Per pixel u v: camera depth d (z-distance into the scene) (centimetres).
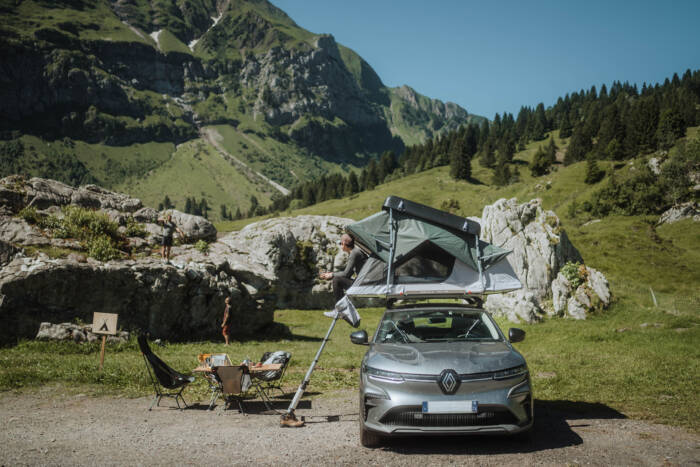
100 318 1026
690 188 8156
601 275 2177
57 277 1404
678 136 13975
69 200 1906
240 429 615
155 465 459
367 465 463
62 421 629
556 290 2164
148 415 689
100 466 452
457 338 620
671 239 6353
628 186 8775
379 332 647
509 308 2119
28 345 1282
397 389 509
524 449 510
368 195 19400
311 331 2308
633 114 17425
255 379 762
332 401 811
